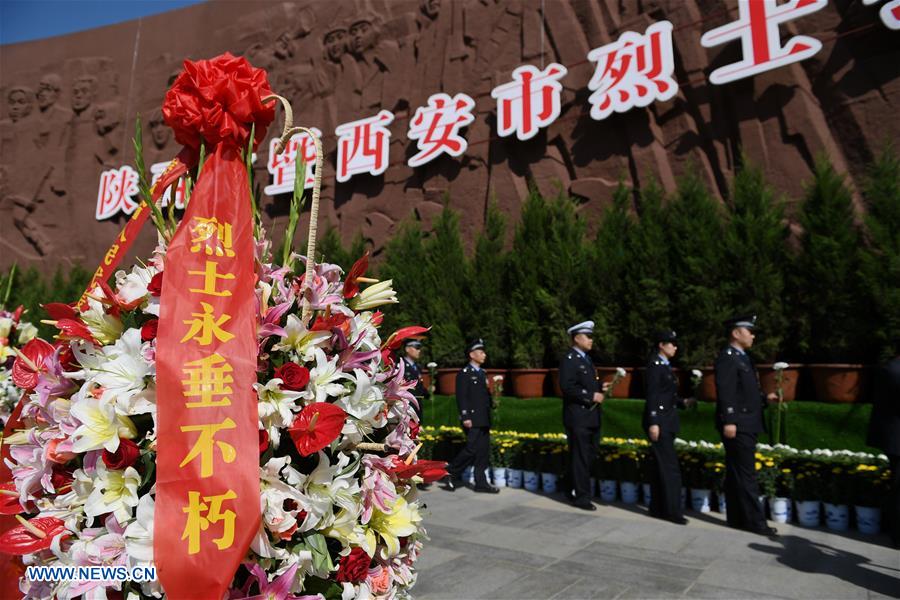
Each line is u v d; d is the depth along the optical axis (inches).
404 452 58.3
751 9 244.5
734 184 239.3
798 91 239.5
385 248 342.3
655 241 248.8
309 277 51.8
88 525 42.9
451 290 305.6
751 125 248.2
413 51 353.1
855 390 195.3
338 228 363.6
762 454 191.0
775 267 225.0
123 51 465.4
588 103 290.4
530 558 145.6
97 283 49.0
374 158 350.3
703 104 261.1
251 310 46.2
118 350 44.3
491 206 308.3
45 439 46.9
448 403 288.7
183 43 444.8
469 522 183.3
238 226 48.6
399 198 345.7
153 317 49.1
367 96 366.0
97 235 445.1
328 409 45.6
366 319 58.2
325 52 384.2
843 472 172.1
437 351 295.9
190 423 41.2
